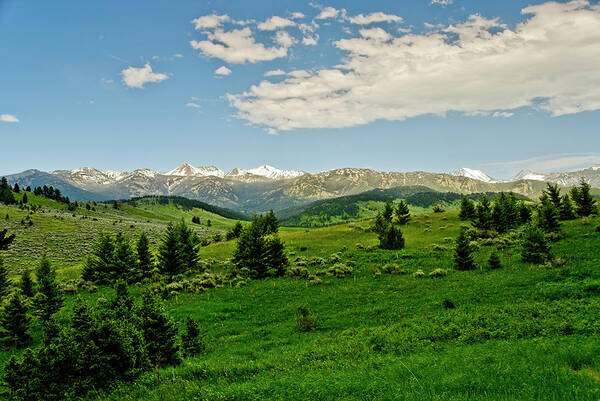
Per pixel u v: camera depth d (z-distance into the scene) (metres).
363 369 14.30
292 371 14.99
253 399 11.91
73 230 122.88
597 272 29.97
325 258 58.53
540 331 17.62
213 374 15.52
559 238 47.62
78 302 17.53
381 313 27.77
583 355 12.63
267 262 50.12
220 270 58.12
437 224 87.88
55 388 14.09
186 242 61.34
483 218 71.81
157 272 58.66
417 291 34.06
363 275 44.53
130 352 15.98
